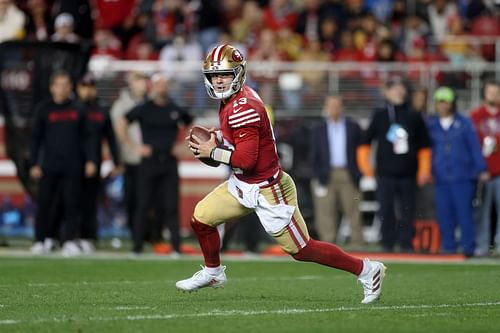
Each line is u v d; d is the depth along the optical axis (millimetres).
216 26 75938
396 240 59812
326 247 31109
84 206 57438
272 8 76438
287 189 30703
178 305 31375
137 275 42875
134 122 58812
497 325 27109
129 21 74500
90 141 55812
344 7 76375
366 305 31547
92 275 42656
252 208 30781
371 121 57906
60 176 55094
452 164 55469
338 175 59875
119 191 66250
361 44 71625
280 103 66375
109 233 66438
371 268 31469
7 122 59500
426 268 47812
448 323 27375
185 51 73125
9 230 66125
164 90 54938
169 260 51250
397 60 70188
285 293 35562
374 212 64125
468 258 55000
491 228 57938
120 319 27703
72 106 55094
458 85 66562
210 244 31812
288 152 63312
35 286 37531
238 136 30172
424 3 76625
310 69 67125
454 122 55750
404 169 56750
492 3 76812
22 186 59469
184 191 66438
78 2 66438
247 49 73562
